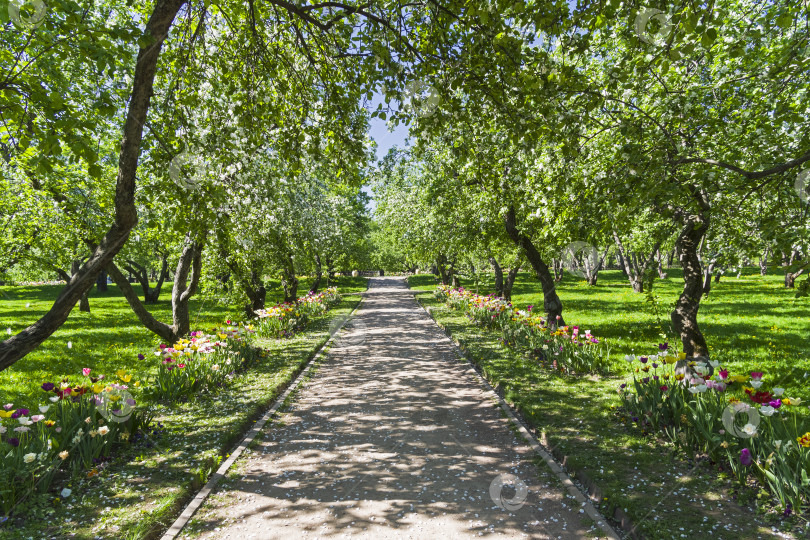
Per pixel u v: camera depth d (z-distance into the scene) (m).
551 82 4.10
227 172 6.27
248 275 11.97
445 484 4.00
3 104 3.23
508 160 7.68
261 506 3.69
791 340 9.24
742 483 3.51
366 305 22.58
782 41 5.24
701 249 6.89
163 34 3.46
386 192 20.42
